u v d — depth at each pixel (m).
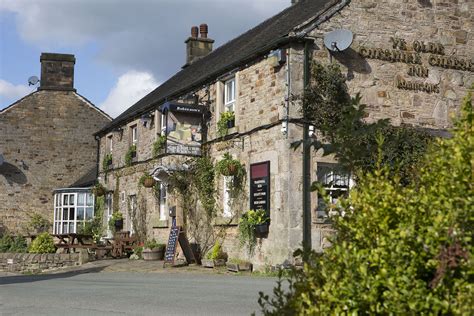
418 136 14.20
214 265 16.02
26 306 9.00
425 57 15.52
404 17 15.44
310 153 13.98
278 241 14.04
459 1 16.11
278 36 14.82
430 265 3.12
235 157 16.27
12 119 30.88
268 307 8.52
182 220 18.80
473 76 15.98
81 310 8.51
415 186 3.64
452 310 2.98
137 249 20.78
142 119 22.17
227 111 17.08
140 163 22.98
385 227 3.31
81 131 31.98
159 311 8.31
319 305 3.39
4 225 30.03
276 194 14.30
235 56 17.59
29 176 30.80
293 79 14.17
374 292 3.15
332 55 14.56
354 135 3.95
